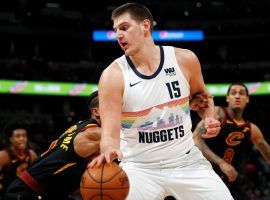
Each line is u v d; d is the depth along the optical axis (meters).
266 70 24.72
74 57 26.20
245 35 26.72
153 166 3.46
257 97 25.16
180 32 26.41
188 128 3.50
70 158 4.39
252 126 5.66
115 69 3.35
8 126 6.38
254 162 15.31
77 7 27.86
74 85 23.28
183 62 3.47
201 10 28.41
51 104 25.02
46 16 25.78
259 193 13.60
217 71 25.02
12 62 23.88
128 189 2.97
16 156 6.39
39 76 23.23
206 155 5.16
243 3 28.72
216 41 27.33
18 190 4.55
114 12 3.36
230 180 5.02
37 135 18.94
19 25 25.14
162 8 28.25
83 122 4.45
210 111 3.67
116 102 3.26
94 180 2.86
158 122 3.37
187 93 3.46
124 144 3.50
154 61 3.39
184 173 3.46
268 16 26.83
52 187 4.56
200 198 3.46
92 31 26.06
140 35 3.32
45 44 26.47
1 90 22.14
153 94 3.34
